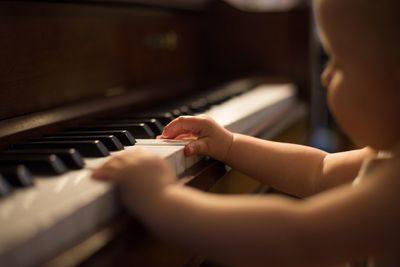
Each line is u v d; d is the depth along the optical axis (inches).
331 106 22.5
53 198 17.8
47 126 29.2
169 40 47.4
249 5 68.0
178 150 23.7
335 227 19.2
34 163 20.3
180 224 19.4
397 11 20.3
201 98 40.1
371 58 20.9
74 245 17.0
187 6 48.9
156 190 19.7
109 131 26.3
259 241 19.2
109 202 18.8
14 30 28.6
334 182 27.5
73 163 21.0
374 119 21.4
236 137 27.9
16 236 15.1
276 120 38.5
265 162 27.8
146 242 19.6
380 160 21.7
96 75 36.1
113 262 17.6
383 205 19.4
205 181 24.3
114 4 37.7
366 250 19.5
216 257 19.7
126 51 40.2
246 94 43.6
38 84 30.2
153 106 37.9
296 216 19.3
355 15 20.9
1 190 17.9
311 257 19.3
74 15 33.8
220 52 56.4
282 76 54.4
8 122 27.2
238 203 19.7
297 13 53.5
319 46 67.0
